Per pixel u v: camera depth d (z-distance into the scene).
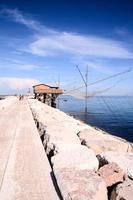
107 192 5.15
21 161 7.22
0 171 6.39
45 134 10.35
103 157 6.64
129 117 51.72
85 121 42.81
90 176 5.16
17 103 43.78
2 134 11.63
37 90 64.44
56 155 6.75
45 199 4.92
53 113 24.20
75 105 94.75
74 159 6.33
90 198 4.32
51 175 6.08
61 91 64.25
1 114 22.28
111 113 61.19
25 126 14.55
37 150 8.50
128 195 4.59
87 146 8.46
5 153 8.08
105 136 11.12
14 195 5.08
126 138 28.50
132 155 6.82
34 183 5.65
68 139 9.31
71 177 5.11
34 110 24.83
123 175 5.54
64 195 4.60
